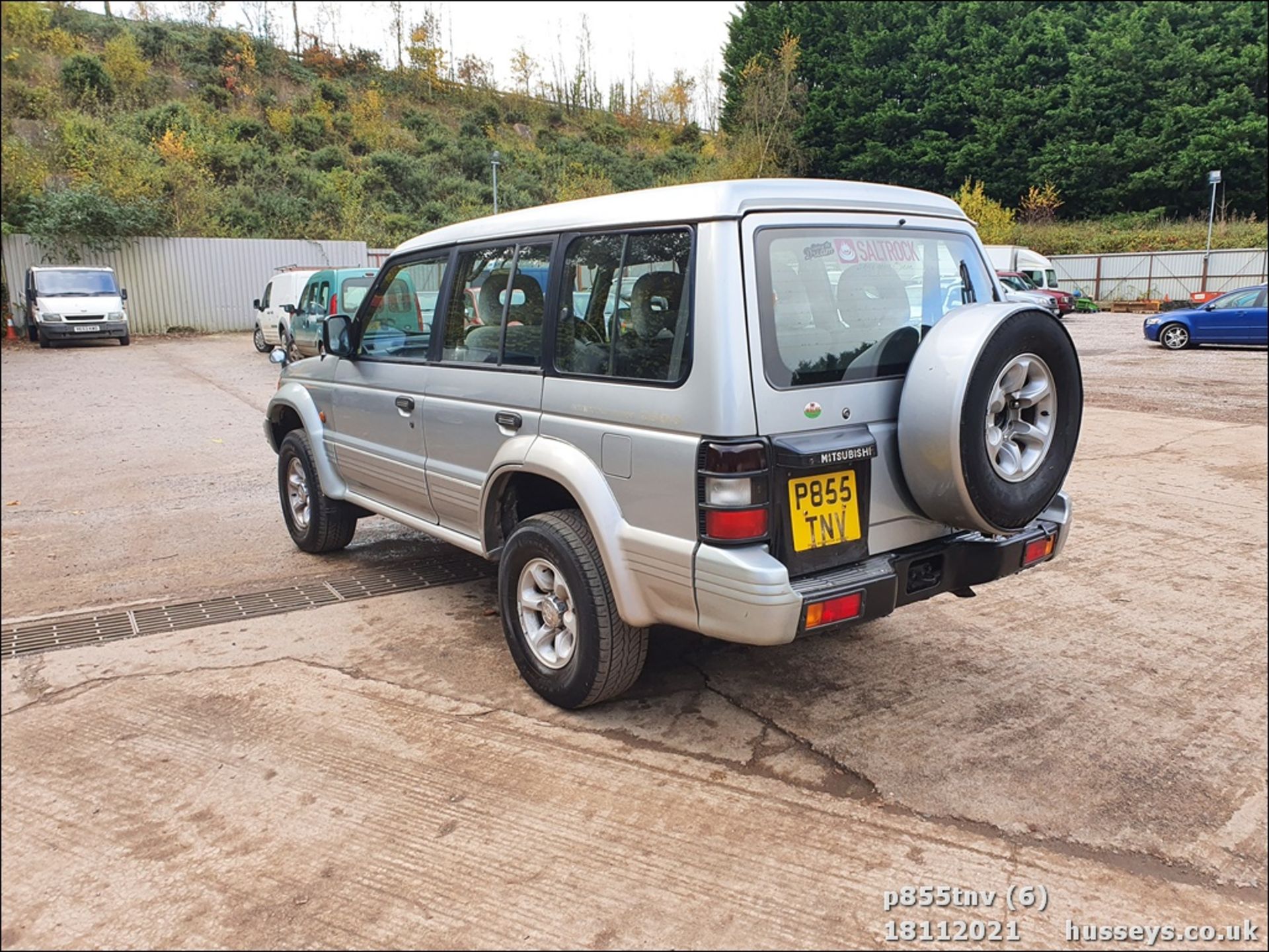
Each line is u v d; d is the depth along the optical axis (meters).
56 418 11.35
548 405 3.49
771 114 46.81
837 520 2.98
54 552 5.84
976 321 2.99
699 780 3.10
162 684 3.90
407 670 4.02
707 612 2.91
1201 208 39.31
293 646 4.30
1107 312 32.44
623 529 3.17
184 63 44.09
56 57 39.44
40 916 2.47
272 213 32.09
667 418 2.96
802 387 2.92
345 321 5.01
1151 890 2.55
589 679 3.41
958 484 2.93
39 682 3.93
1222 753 3.27
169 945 2.35
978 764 3.20
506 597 3.74
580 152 50.94
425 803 2.98
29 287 22.20
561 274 3.48
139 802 3.01
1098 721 3.50
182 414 11.71
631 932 2.38
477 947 2.33
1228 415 10.60
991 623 4.54
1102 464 8.14
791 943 2.34
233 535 6.24
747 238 2.87
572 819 2.88
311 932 2.39
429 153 44.16
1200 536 5.98
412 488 4.54
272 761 3.26
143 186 27.67
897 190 3.42
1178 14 40.69
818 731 3.45
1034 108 41.59
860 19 47.03
